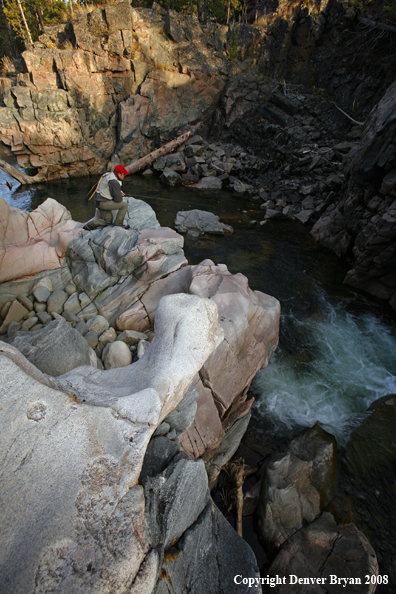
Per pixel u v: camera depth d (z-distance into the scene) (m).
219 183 17.12
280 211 14.13
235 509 4.14
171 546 2.73
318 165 16.02
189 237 11.79
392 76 17.81
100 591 1.93
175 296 3.57
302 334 7.60
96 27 17.25
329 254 11.20
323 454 4.52
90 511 2.11
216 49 21.08
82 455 2.27
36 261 5.41
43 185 17.12
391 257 8.39
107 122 18.56
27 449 2.20
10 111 16.47
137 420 2.55
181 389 3.07
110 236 5.48
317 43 21.52
